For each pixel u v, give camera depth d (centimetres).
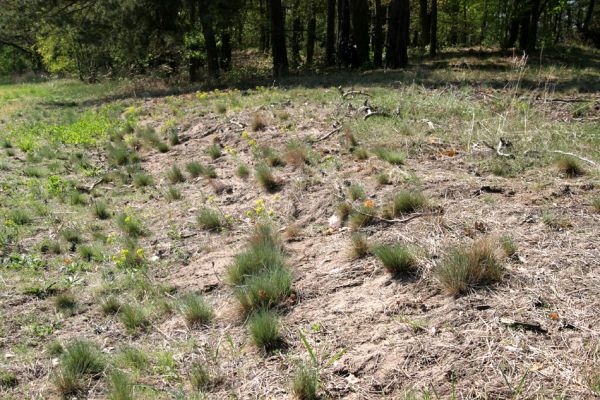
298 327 348
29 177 812
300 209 550
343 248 446
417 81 1311
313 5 2595
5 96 2150
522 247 383
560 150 608
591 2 2855
